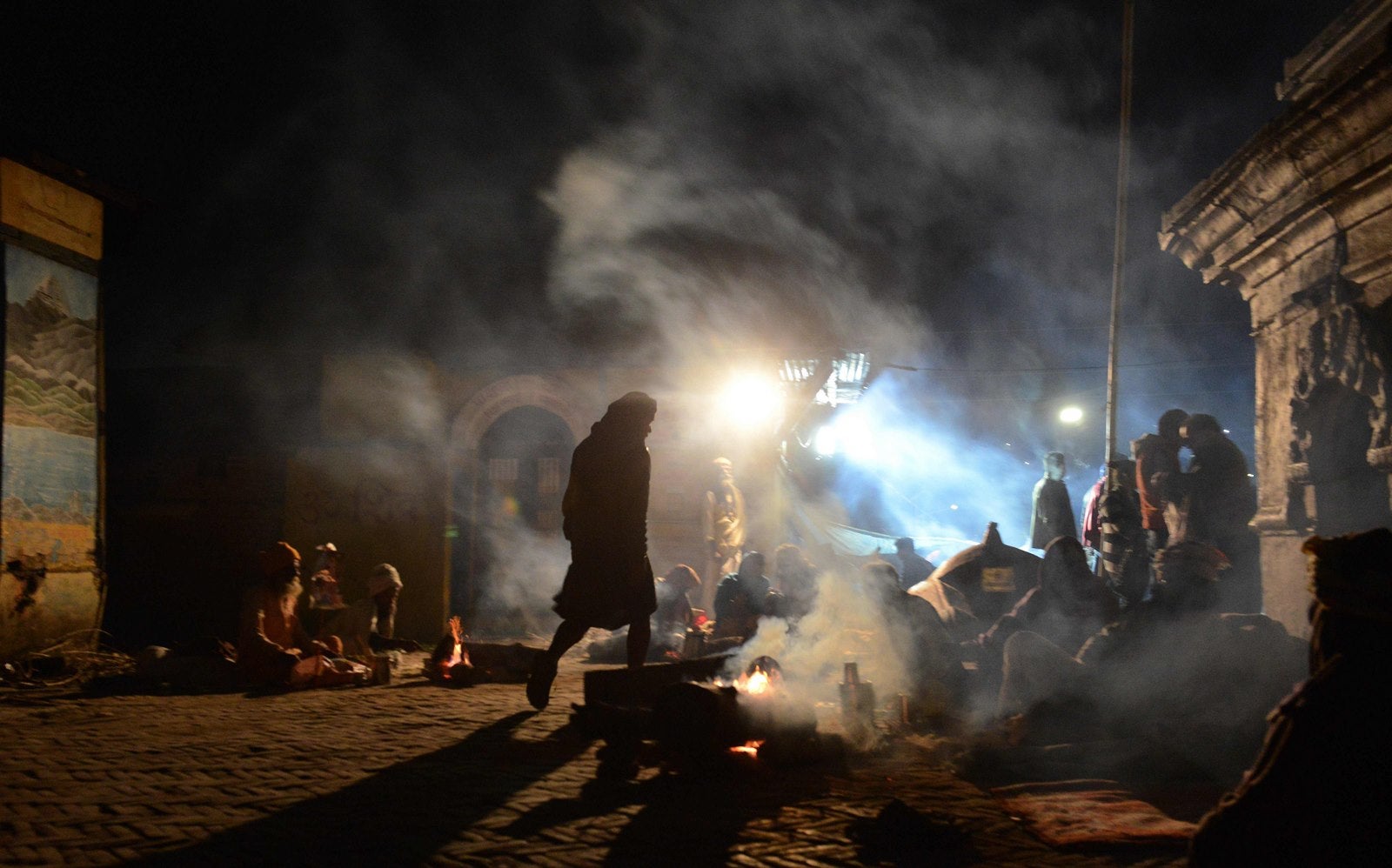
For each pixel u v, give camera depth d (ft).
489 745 21.85
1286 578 26.86
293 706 28.37
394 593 46.06
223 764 19.60
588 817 15.75
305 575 58.65
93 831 14.49
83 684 33.04
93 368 43.45
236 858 13.32
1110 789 17.31
